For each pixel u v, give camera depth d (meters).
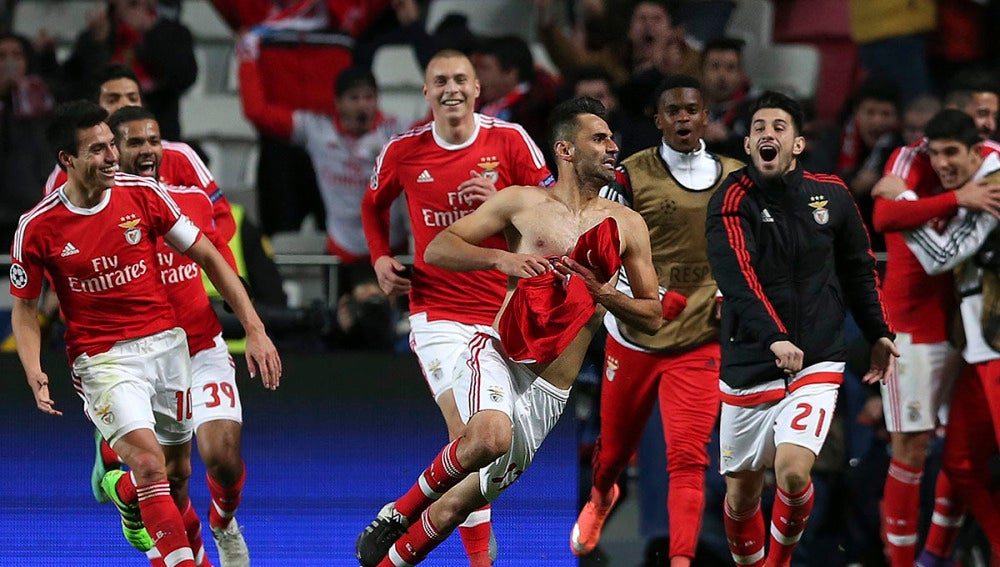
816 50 38.66
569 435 25.50
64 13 42.00
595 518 23.84
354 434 25.66
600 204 19.17
